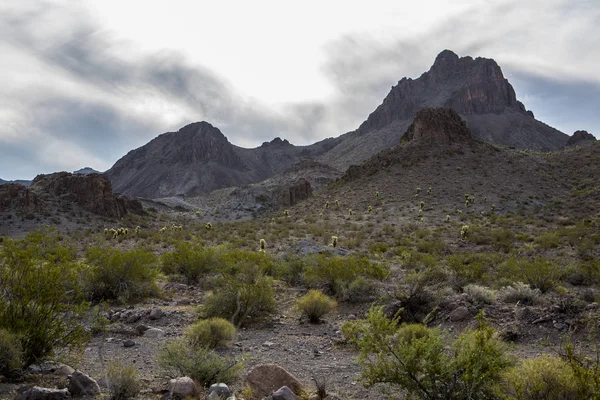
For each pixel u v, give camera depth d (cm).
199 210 14138
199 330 912
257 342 1012
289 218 6838
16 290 652
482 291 1271
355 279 1559
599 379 453
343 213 6894
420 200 7012
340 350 945
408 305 1241
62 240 3969
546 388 477
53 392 528
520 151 10131
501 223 5103
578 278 1670
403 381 503
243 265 1616
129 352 859
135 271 1499
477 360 479
